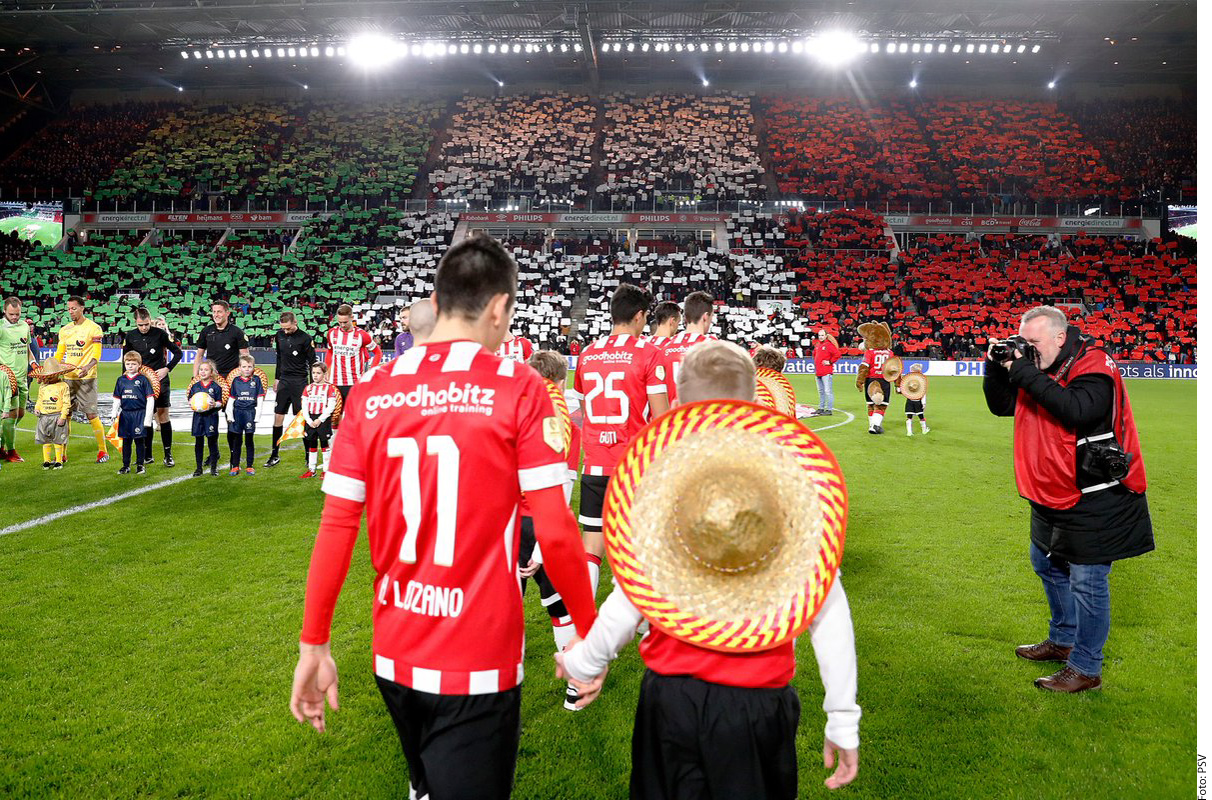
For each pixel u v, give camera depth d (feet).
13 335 30.78
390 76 135.33
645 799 6.20
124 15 92.38
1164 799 9.26
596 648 6.05
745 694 5.87
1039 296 99.14
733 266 103.86
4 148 129.39
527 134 129.80
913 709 11.37
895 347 89.10
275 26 101.35
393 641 5.99
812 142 128.06
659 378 14.34
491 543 5.87
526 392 5.88
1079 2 88.33
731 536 5.48
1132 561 18.51
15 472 28.63
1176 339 91.40
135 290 97.86
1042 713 11.25
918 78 135.54
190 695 11.64
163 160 122.93
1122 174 121.70
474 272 6.12
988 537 20.48
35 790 9.30
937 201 117.19
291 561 18.08
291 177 120.98
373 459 5.93
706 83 138.31
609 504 5.84
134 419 28.19
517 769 9.92
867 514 22.95
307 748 10.27
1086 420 10.79
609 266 104.12
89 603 15.35
